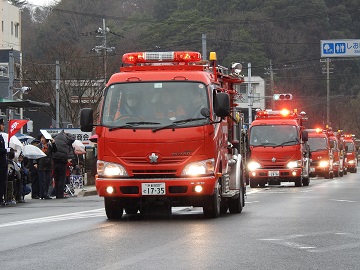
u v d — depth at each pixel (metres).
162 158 18.83
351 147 86.75
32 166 32.47
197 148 18.86
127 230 16.47
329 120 105.94
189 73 19.47
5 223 18.92
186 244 13.79
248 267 11.18
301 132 43.53
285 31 102.56
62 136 32.59
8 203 27.17
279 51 101.81
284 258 12.05
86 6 102.88
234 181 21.61
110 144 19.09
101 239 14.77
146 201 19.33
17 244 14.27
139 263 11.58
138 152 18.91
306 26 103.69
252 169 42.34
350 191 34.91
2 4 98.81
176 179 18.78
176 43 92.25
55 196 34.03
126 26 97.62
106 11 103.31
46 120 93.75
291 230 16.11
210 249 13.08
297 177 42.12
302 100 110.38
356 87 114.94
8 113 53.38
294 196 30.28
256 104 104.62
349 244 13.76
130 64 20.78
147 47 92.12
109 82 19.62
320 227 16.73
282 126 42.75
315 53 104.25
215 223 17.98
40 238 15.20
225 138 20.77
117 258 12.12
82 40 98.62
